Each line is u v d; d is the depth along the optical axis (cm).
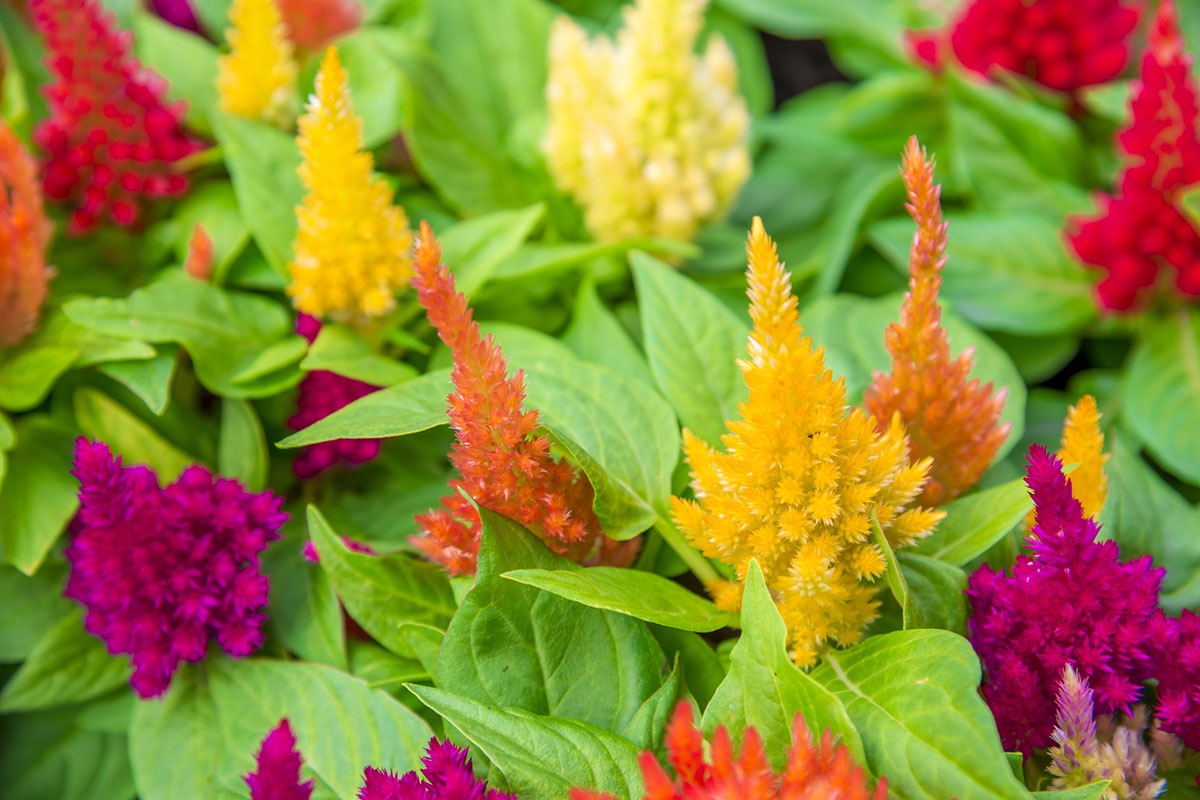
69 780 74
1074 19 82
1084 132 85
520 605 67
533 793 65
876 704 64
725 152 81
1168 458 76
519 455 66
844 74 96
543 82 86
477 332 65
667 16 78
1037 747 67
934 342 68
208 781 70
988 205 83
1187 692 66
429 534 69
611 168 78
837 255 80
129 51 83
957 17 84
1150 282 78
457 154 82
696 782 62
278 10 81
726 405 72
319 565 73
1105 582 65
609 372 72
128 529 70
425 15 84
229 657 72
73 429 75
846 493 66
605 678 67
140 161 77
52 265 78
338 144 71
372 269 74
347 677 70
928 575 67
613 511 68
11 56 80
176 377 77
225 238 77
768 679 65
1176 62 75
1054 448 77
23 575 74
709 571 70
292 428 75
